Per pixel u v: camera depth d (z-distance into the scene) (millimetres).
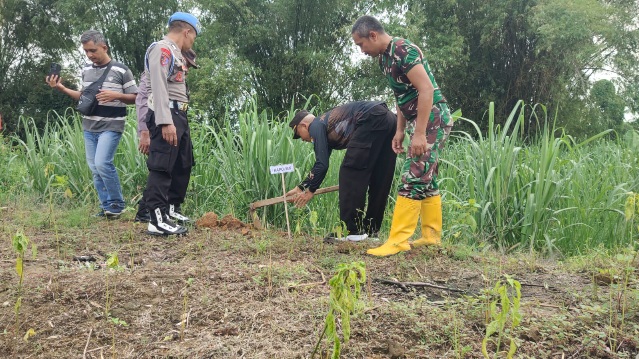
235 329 2871
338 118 4754
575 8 18078
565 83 20203
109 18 22156
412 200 4281
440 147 4250
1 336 2793
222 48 18516
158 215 4910
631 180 6273
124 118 5656
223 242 4707
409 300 3381
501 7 19172
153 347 2701
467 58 19438
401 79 4125
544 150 5457
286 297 3295
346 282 1910
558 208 5730
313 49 20000
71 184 6766
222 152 6367
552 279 3922
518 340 2791
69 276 3615
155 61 4672
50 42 23984
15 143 9125
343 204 4781
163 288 3426
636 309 3170
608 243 5598
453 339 2781
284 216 5941
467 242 5508
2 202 6652
